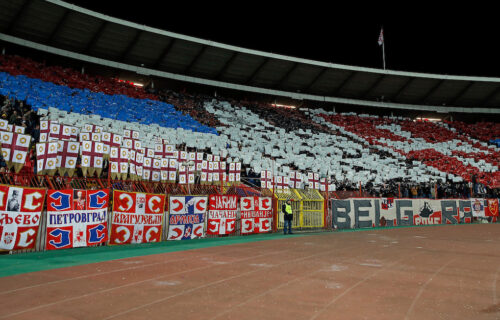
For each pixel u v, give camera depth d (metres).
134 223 13.17
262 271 8.34
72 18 28.34
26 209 10.73
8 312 5.24
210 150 27.89
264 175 19.62
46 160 11.99
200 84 38.84
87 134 14.07
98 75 35.31
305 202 19.70
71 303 5.70
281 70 38.69
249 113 39.19
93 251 11.35
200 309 5.45
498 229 20.67
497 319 5.11
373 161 35.09
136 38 31.56
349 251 11.69
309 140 36.38
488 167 36.97
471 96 44.66
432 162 37.34
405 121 47.00
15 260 9.61
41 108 23.70
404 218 23.41
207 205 15.68
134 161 14.84
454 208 25.39
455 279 7.66
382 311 5.42
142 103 32.41
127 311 5.32
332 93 43.81
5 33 29.08
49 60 32.66
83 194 11.99
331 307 5.60
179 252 11.33
